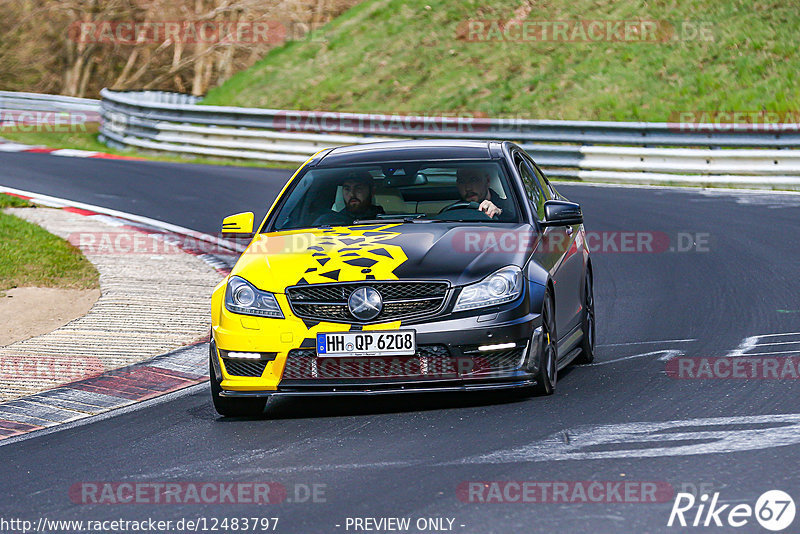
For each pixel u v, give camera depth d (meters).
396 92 103.31
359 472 18.75
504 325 22.67
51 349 31.34
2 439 23.11
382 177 27.22
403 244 24.09
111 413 25.05
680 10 100.25
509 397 24.16
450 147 28.42
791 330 30.73
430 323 22.50
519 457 19.03
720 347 28.92
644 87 92.06
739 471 17.56
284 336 22.80
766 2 97.69
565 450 19.33
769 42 92.75
